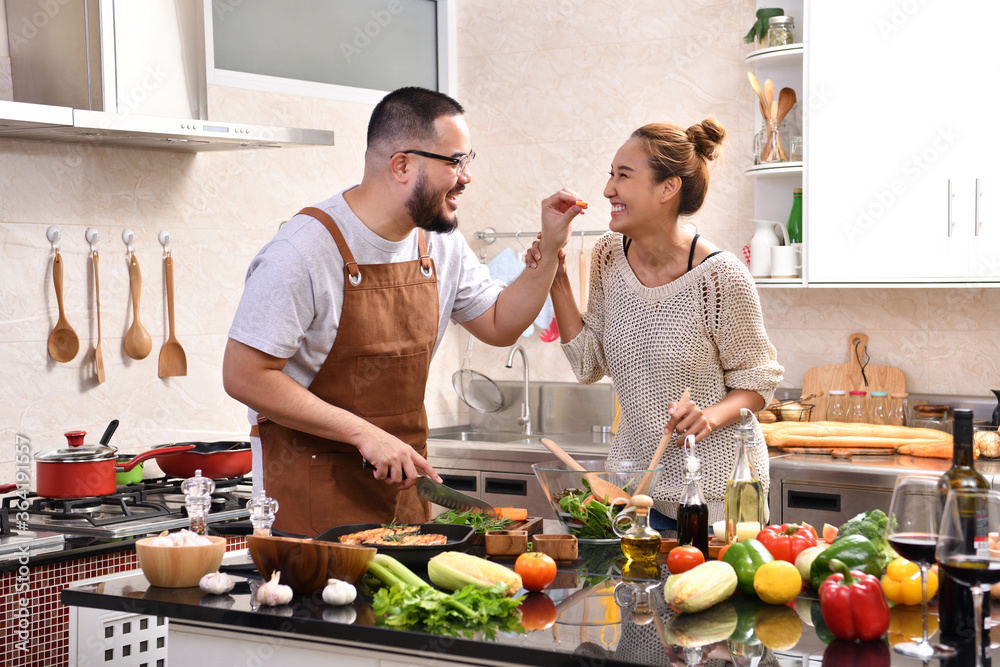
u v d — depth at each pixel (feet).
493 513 6.53
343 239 6.85
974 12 10.50
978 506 4.04
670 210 7.23
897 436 10.89
